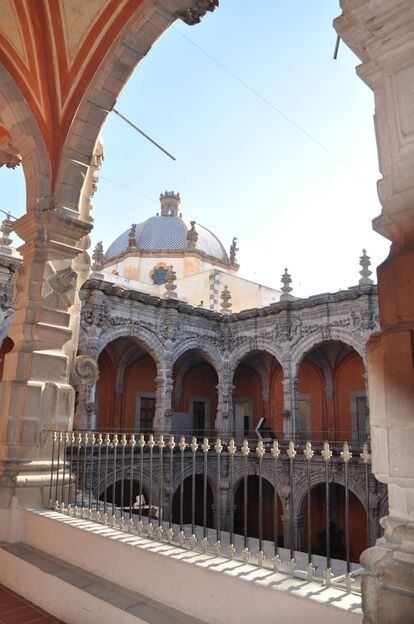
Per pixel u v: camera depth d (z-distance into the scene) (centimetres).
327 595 342
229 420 2786
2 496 668
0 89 805
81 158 830
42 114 827
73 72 810
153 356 2584
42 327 760
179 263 3941
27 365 747
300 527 2145
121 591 467
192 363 3247
